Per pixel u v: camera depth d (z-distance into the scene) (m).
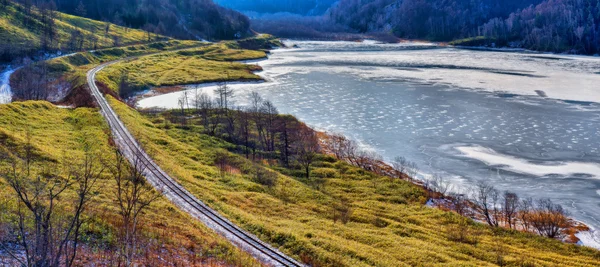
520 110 113.94
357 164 78.44
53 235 25.70
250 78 160.00
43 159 49.72
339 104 124.06
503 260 41.78
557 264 41.59
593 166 76.12
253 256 36.31
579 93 132.38
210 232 39.78
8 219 29.06
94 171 49.66
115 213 36.34
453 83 153.12
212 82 154.75
